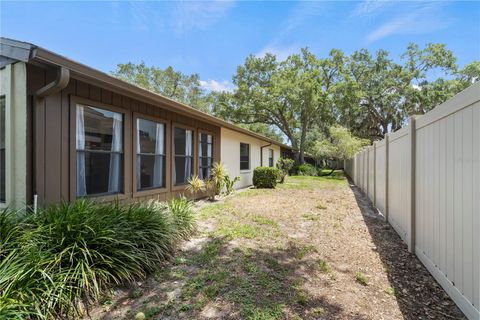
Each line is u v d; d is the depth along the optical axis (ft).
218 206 23.25
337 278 9.93
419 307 8.07
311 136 85.25
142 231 10.86
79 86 13.80
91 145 14.79
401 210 14.30
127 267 9.45
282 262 11.30
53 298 7.32
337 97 74.08
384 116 89.86
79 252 8.77
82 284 7.96
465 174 7.53
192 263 11.12
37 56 10.21
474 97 6.97
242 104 75.05
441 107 9.03
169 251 11.93
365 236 14.92
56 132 12.70
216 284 9.33
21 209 10.85
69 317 7.52
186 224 14.52
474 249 7.05
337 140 64.39
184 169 24.40
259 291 8.89
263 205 23.89
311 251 12.55
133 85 14.37
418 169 11.60
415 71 81.71
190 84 96.12
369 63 86.48
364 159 31.50
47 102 12.30
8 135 11.76
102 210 11.18
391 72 83.82
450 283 8.43
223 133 33.06
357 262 11.37
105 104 15.37
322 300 8.43
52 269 8.02
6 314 6.19
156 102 17.74
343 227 16.74
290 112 73.61
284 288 9.11
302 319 7.46
